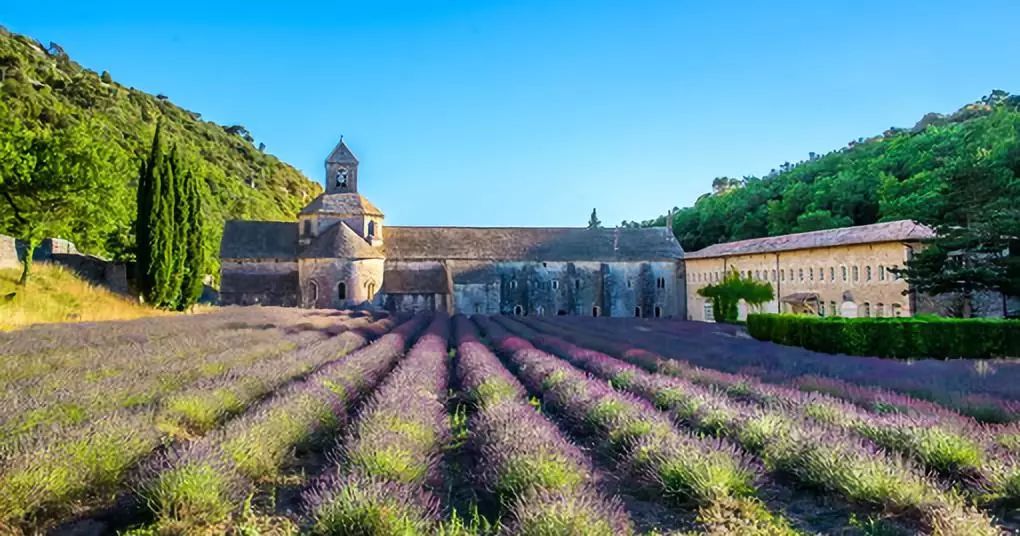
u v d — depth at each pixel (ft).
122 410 28.94
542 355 63.21
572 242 201.87
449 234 198.90
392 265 186.19
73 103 331.16
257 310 126.52
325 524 18.25
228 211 320.70
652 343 84.17
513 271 192.13
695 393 39.09
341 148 185.68
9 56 312.09
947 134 254.68
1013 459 24.08
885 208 203.62
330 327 96.22
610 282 195.62
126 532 19.22
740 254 168.35
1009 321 74.02
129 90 446.60
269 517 21.04
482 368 51.49
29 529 18.97
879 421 30.66
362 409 35.86
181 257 111.65
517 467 22.61
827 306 136.26
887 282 118.42
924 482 22.16
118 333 61.67
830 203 237.45
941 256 95.55
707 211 310.24
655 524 21.31
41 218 96.89
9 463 19.62
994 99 398.01
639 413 32.73
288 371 47.09
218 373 44.01
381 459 23.04
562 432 34.58
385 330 105.50
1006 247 93.20
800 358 66.80
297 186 517.96
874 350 75.87
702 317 189.67
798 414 32.63
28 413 26.94
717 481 22.74
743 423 31.01
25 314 70.90
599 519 17.76
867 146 321.93
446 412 39.88
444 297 183.11
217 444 24.03
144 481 20.74
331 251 165.37
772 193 295.07
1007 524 20.86
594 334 102.94
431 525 19.22
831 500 23.76
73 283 95.66
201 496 19.85
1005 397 39.88
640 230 209.67
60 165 94.17
